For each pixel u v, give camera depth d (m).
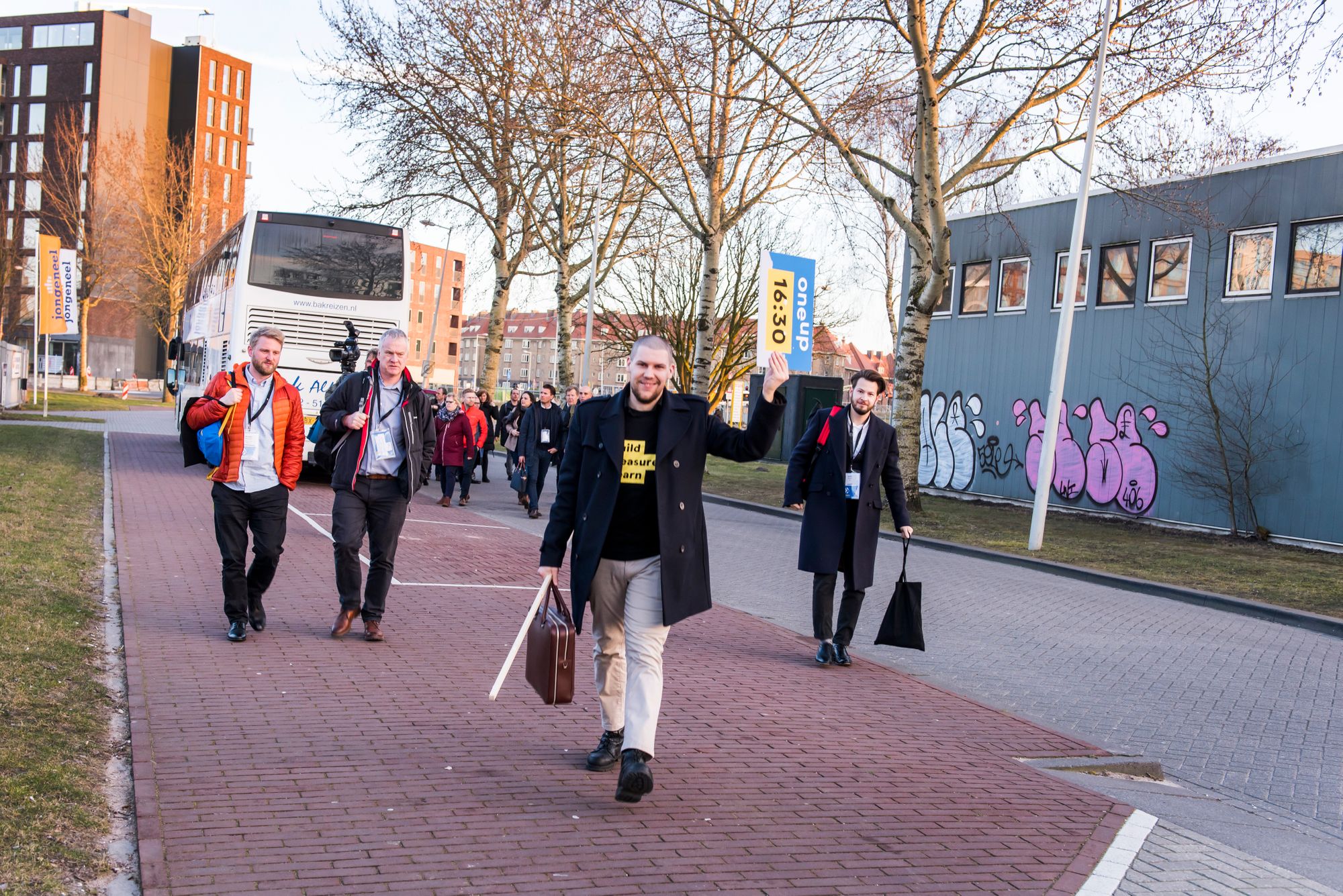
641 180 29.08
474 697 6.25
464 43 27.61
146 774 4.58
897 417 19.86
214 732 5.25
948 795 5.17
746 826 4.54
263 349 7.12
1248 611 12.02
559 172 28.61
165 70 90.25
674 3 20.50
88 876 3.64
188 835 4.01
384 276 19.25
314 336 18.94
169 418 43.44
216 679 6.21
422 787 4.70
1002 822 4.84
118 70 86.00
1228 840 4.98
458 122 28.20
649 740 4.64
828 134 19.02
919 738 6.17
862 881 4.07
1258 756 6.63
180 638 7.12
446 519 15.95
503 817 4.43
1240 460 19.55
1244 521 19.52
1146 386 21.64
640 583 4.80
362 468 7.44
